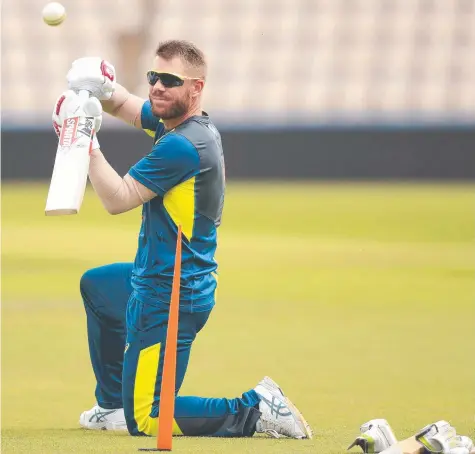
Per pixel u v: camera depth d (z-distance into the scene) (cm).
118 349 1814
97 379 1831
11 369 2498
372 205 8544
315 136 10562
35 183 10506
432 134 10475
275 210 8212
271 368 2527
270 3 14400
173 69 1673
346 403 2106
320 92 13838
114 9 14188
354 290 4212
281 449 1593
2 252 5500
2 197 9181
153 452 1550
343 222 7412
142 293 1692
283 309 3647
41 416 1977
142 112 1877
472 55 13800
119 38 13525
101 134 10094
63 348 2794
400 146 10519
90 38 13938
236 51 14162
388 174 10575
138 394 1702
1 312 3472
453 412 2017
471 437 1772
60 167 1602
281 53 14100
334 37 14112
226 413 1697
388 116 12581
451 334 3123
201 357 2692
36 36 13925
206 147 1686
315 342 2952
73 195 1582
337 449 1606
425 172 10531
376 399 2148
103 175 1642
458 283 4466
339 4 14275
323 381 2367
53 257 5275
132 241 6131
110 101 1872
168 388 1559
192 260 1700
